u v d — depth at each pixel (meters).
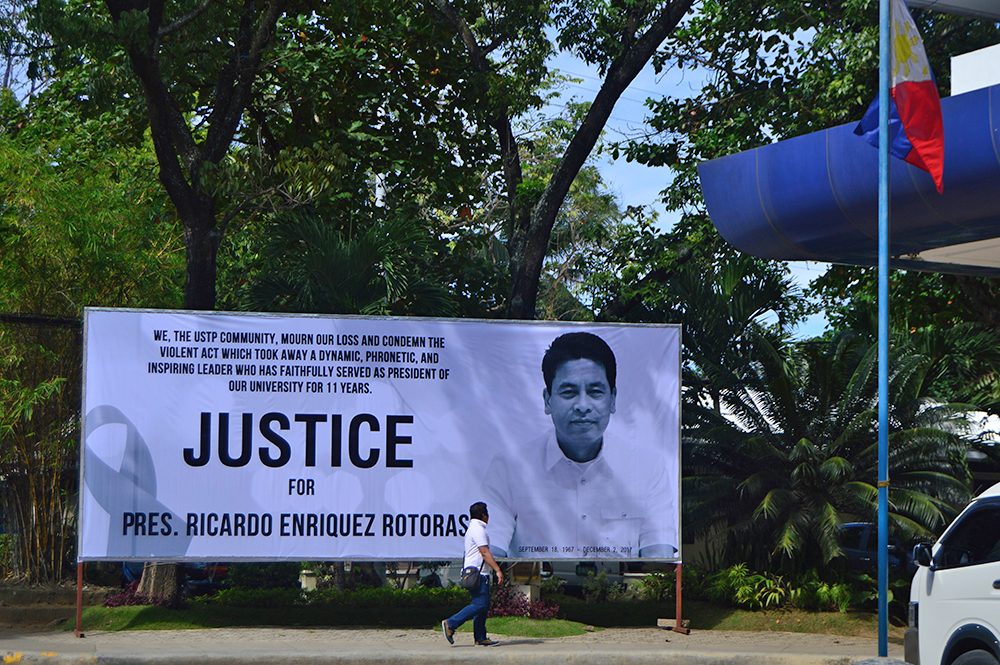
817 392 15.52
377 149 18.95
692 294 16.89
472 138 20.39
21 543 14.96
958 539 8.84
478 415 13.11
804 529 14.60
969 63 15.30
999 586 8.16
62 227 14.48
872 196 13.27
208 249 14.94
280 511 12.62
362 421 12.89
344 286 15.27
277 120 18.62
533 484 13.09
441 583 18.41
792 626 14.01
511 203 19.73
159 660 10.72
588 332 13.41
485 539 11.76
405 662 11.09
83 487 12.23
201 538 12.42
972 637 8.37
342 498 12.75
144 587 14.18
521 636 12.73
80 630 12.17
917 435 14.45
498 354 13.24
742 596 14.43
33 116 19.44
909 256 15.66
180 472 12.45
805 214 14.11
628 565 18.84
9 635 12.27
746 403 15.70
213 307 14.92
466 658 11.17
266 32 15.62
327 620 13.55
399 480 12.88
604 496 13.17
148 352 12.52
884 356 11.22
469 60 19.39
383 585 17.64
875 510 14.31
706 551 16.14
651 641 12.58
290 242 15.67
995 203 12.62
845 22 17.98
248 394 12.70
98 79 15.78
